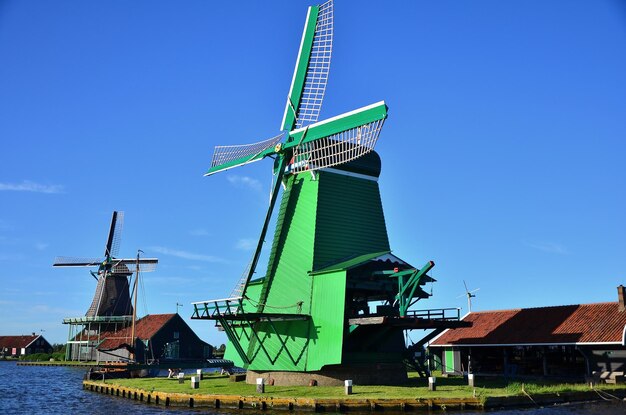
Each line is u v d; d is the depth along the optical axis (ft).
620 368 101.50
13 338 393.91
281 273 109.09
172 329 243.19
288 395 86.69
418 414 76.79
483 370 126.11
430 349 135.74
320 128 107.04
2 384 148.46
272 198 110.93
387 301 109.60
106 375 143.84
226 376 132.36
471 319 137.39
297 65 115.96
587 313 114.62
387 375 102.42
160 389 102.01
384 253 102.53
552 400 84.48
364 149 100.53
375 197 113.91
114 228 266.57
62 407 96.99
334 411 80.02
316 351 98.94
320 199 107.04
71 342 274.77
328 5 113.80
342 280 97.35
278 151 111.65
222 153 127.65
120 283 259.80
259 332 110.93
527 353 122.83
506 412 76.18
